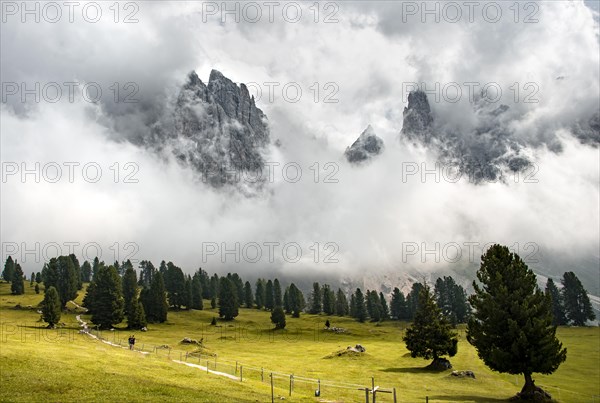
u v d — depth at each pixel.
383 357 114.81
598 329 186.75
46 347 73.62
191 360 87.94
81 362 59.00
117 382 48.19
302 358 109.19
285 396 53.09
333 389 66.31
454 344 98.12
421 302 102.12
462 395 70.75
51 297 143.38
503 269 69.25
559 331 186.25
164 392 45.72
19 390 41.88
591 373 99.12
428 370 94.56
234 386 55.53
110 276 159.25
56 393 42.03
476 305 69.44
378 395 65.06
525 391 65.00
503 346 66.06
